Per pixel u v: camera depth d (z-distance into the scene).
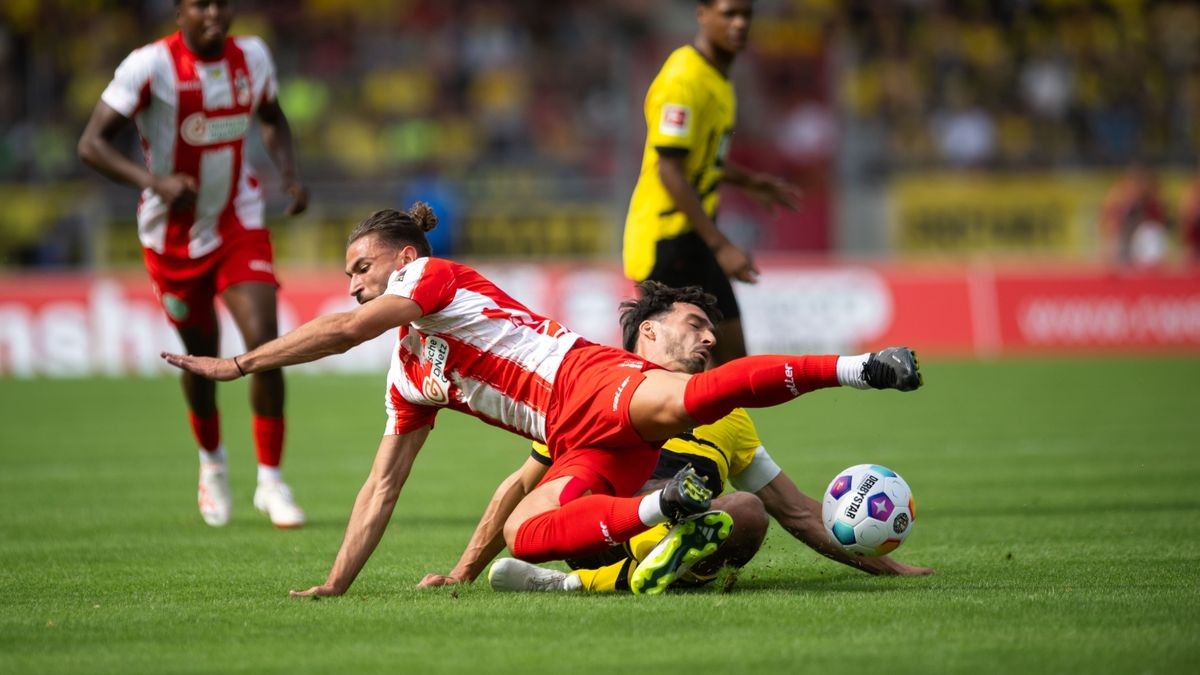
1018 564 20.05
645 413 16.66
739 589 17.84
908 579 18.70
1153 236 78.62
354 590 18.38
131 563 21.20
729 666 13.30
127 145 81.00
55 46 87.19
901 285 69.12
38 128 84.50
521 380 17.61
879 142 90.31
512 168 84.06
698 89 26.02
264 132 28.39
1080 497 27.92
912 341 69.00
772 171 87.25
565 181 80.38
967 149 91.06
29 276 70.69
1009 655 13.62
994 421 44.53
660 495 15.95
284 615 16.27
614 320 66.81
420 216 18.73
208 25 25.91
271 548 22.89
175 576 19.86
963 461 34.59
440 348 17.72
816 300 68.38
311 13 91.94
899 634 14.65
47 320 64.56
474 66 91.69
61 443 41.03
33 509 28.11
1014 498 28.00
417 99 89.88
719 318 19.38
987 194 85.75
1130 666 13.16
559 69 91.94
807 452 37.19
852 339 68.50
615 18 87.06
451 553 22.20
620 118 85.88
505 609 16.34
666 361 18.39
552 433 17.52
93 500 29.53
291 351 16.75
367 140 87.12
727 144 27.28
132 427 45.28
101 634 15.31
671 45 86.56
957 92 93.69
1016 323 69.69
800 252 87.06
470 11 93.31
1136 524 24.12
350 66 90.81
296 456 38.03
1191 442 37.81
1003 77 94.81
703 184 27.05
